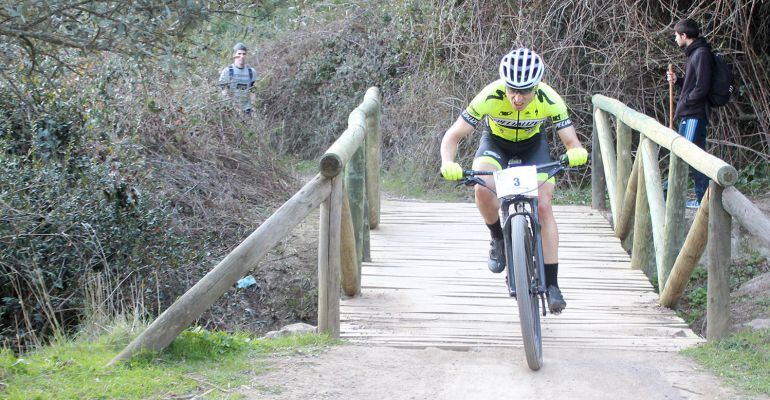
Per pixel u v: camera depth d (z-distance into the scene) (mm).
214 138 10219
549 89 4742
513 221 4363
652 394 4059
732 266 7961
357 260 6109
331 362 4406
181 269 7727
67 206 6891
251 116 10992
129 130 8898
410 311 5680
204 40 5406
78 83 7781
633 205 7363
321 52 13922
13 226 6535
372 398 3932
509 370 4410
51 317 6570
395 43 12508
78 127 7691
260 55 14375
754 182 9641
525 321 4211
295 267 8281
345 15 14312
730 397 4004
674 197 5984
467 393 4043
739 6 9203
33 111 7332
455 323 5414
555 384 4195
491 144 4957
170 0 4414
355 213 6188
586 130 10414
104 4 4512
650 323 5527
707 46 7953
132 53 4656
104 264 6902
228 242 8727
